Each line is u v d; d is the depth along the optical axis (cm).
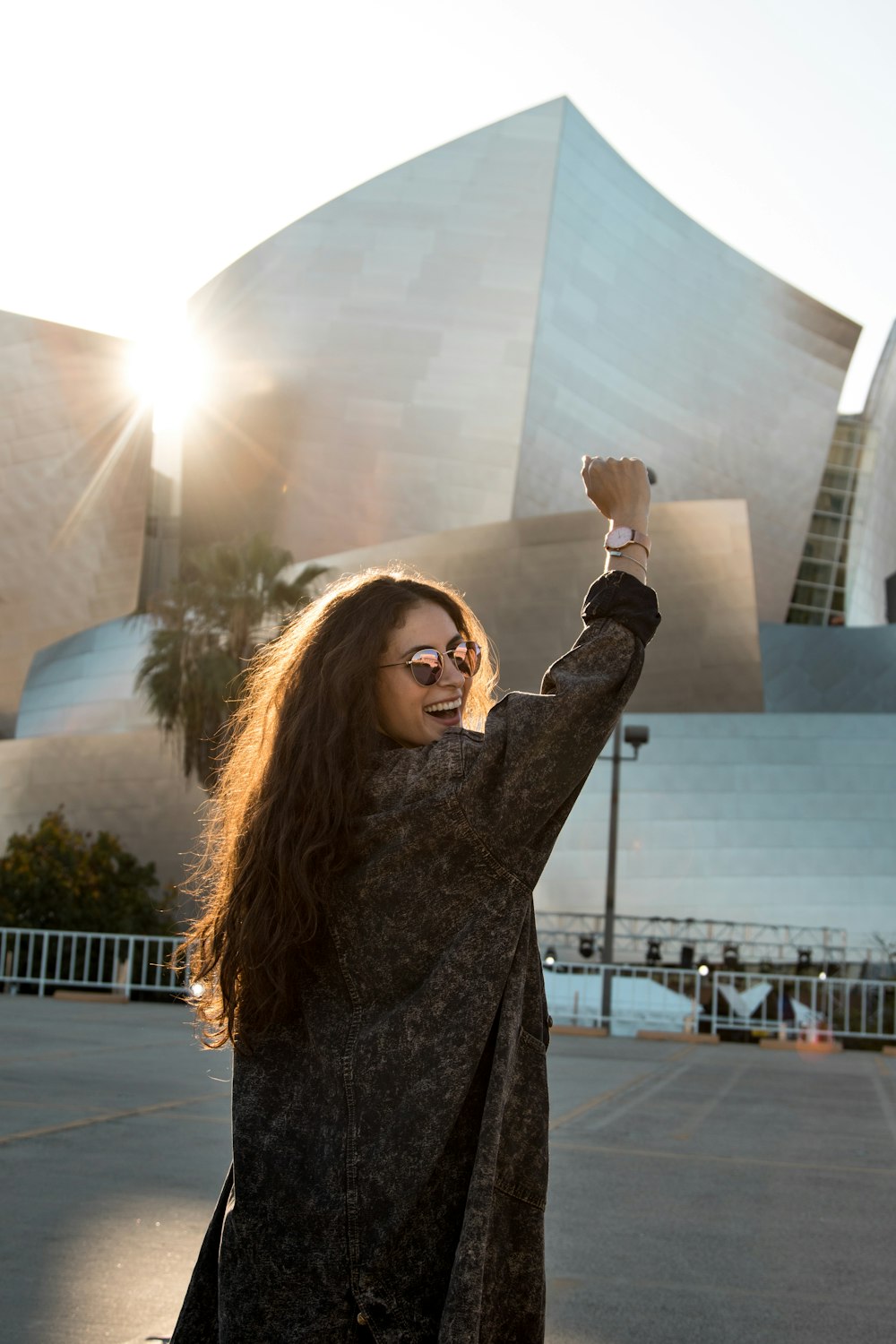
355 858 145
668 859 2755
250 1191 142
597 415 4112
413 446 4012
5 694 4331
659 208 4191
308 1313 137
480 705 183
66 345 4184
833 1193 496
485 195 4012
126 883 2242
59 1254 342
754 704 3238
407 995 143
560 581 3309
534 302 3934
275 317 4188
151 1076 719
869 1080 1016
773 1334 312
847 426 4912
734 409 4391
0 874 2075
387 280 4069
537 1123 144
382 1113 138
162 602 2466
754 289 4359
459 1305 128
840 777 2778
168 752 2986
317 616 164
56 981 1565
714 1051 1332
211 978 158
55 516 4247
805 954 2547
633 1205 455
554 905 2759
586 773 144
